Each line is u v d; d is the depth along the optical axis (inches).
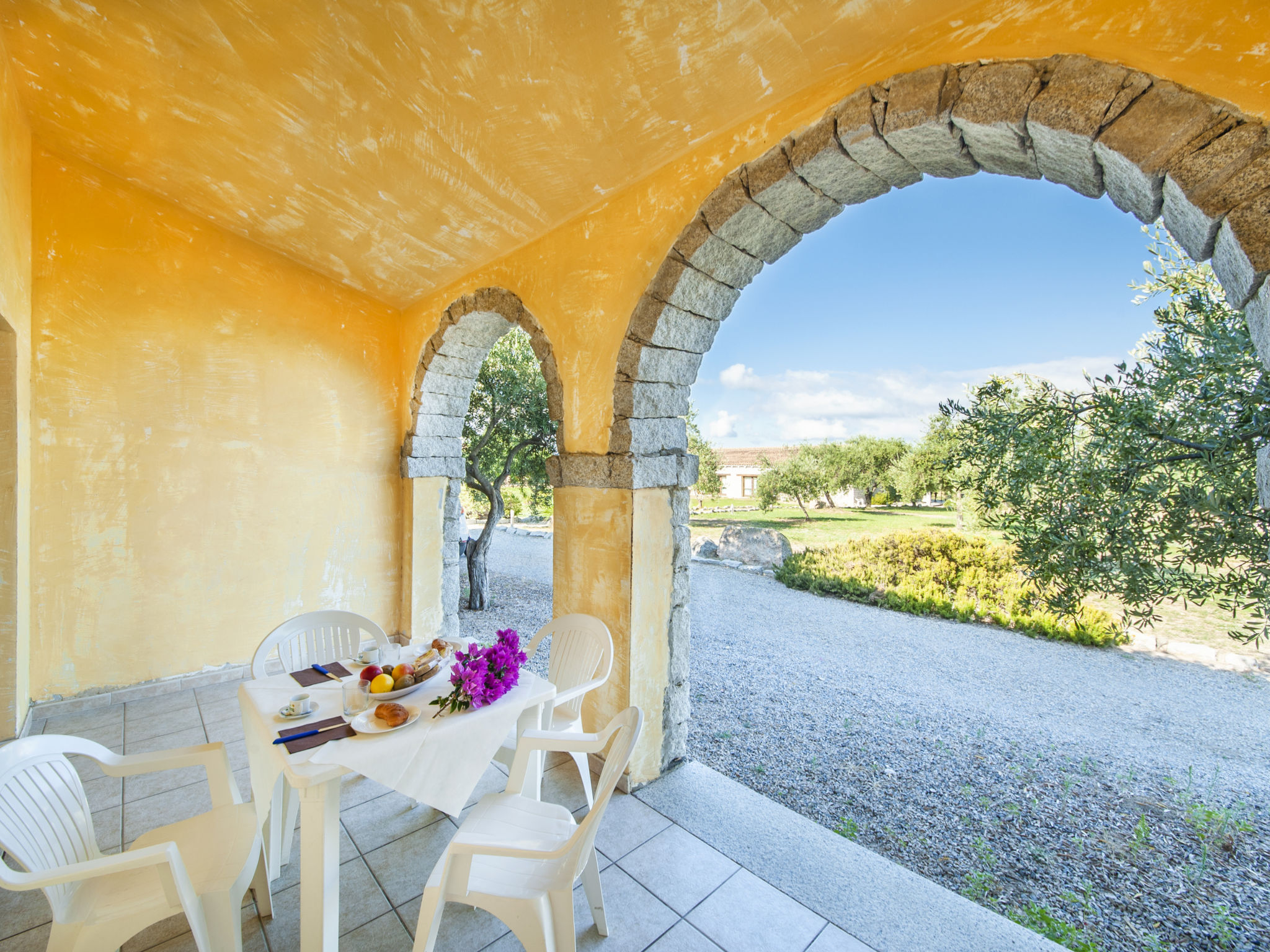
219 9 87.4
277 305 165.3
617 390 106.6
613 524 105.9
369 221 139.7
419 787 62.9
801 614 249.0
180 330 149.5
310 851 59.3
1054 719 146.3
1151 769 120.6
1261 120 48.8
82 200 136.1
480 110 97.7
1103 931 76.2
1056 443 95.4
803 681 175.6
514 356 256.7
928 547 258.4
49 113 119.6
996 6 64.4
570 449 118.0
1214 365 79.2
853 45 73.6
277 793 75.5
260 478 162.4
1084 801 108.6
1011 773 119.7
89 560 137.3
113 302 140.1
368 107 103.4
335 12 84.1
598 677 95.3
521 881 56.6
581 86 88.1
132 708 136.8
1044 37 61.1
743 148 89.6
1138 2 55.2
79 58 102.6
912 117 69.6
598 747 66.7
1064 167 66.2
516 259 135.6
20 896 76.3
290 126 112.7
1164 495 87.0
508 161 108.0
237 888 59.9
